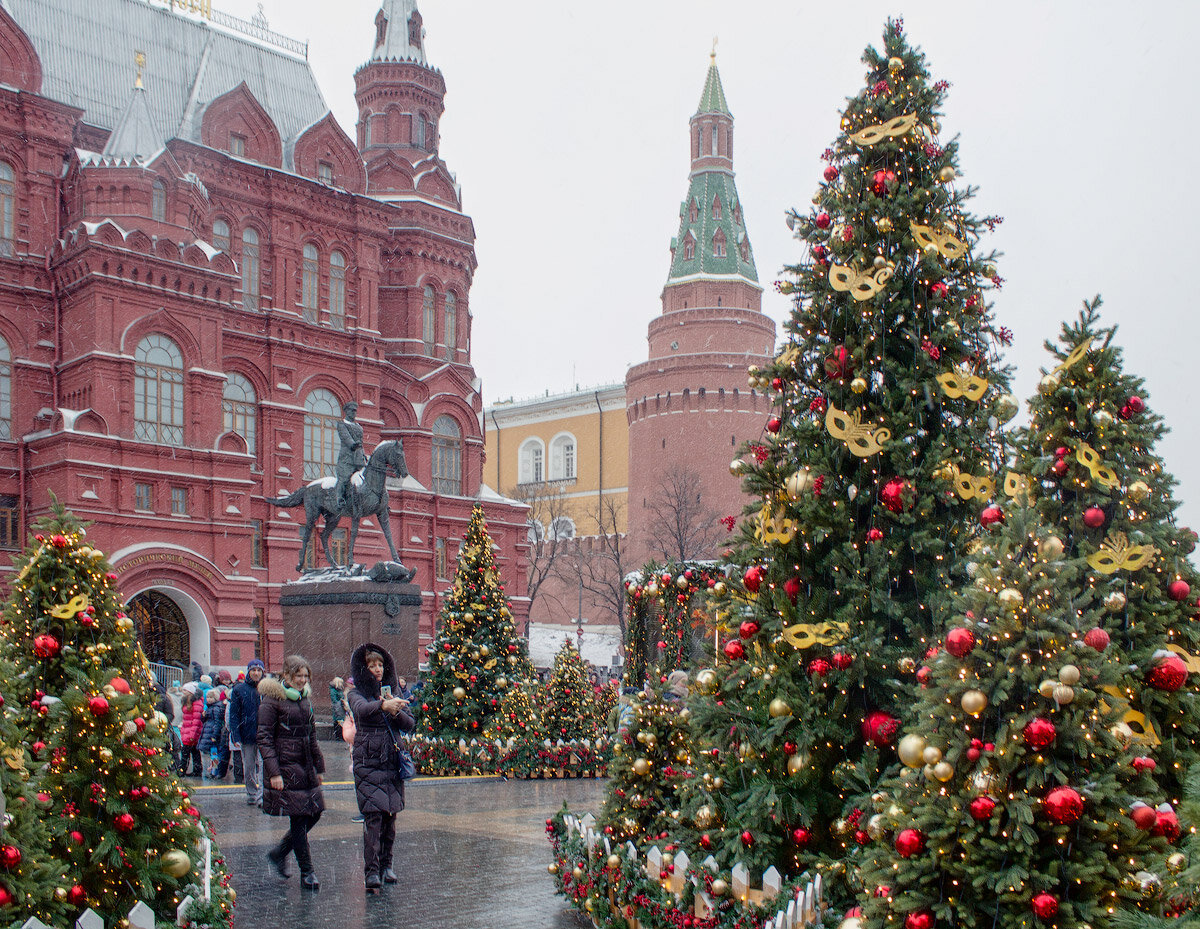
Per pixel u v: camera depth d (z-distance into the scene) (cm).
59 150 4019
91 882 651
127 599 3653
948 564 793
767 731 772
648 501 7912
